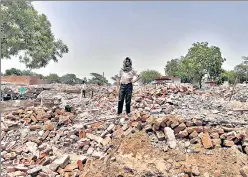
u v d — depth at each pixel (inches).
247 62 1476.4
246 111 470.9
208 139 337.7
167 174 302.7
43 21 1205.7
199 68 1534.2
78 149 374.6
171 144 335.9
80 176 317.7
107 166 321.1
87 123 430.6
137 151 332.5
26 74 1551.4
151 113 433.7
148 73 1565.0
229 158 318.7
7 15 975.6
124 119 406.0
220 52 1569.9
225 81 1562.5
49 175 327.3
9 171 338.3
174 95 569.6
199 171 304.3
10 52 1072.8
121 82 424.2
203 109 474.0
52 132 423.5
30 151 386.0
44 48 1197.7
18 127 456.4
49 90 970.7
